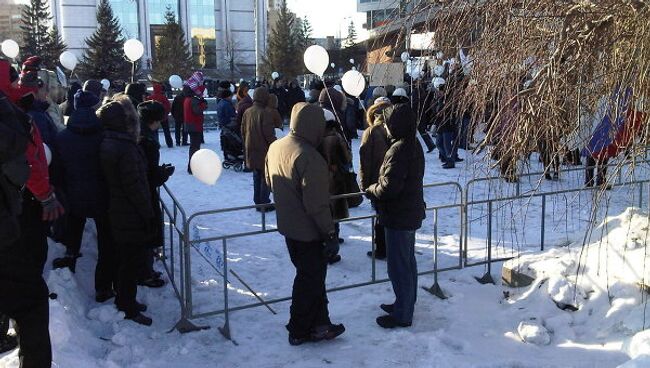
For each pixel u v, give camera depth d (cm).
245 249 687
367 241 708
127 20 9281
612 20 356
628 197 600
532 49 387
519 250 631
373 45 527
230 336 459
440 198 916
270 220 819
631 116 367
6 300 302
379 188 438
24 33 6391
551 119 377
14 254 300
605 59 366
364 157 594
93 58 5884
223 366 414
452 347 427
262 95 823
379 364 406
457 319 475
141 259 482
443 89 473
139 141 500
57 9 8944
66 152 484
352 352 426
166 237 733
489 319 474
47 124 520
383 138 588
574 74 369
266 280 588
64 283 500
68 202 489
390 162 434
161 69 5612
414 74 529
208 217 838
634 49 344
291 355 426
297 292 433
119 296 471
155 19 9512
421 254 654
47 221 441
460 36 421
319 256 430
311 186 405
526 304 487
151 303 525
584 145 396
